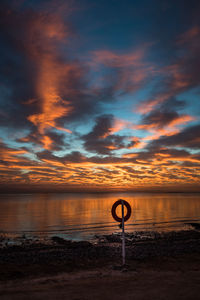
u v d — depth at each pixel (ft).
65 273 31.65
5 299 19.21
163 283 23.52
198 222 127.44
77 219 149.48
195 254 45.19
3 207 265.54
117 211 211.20
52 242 73.15
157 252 50.57
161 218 149.28
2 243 72.95
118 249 57.31
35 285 24.04
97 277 27.09
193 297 18.95
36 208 250.37
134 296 19.44
